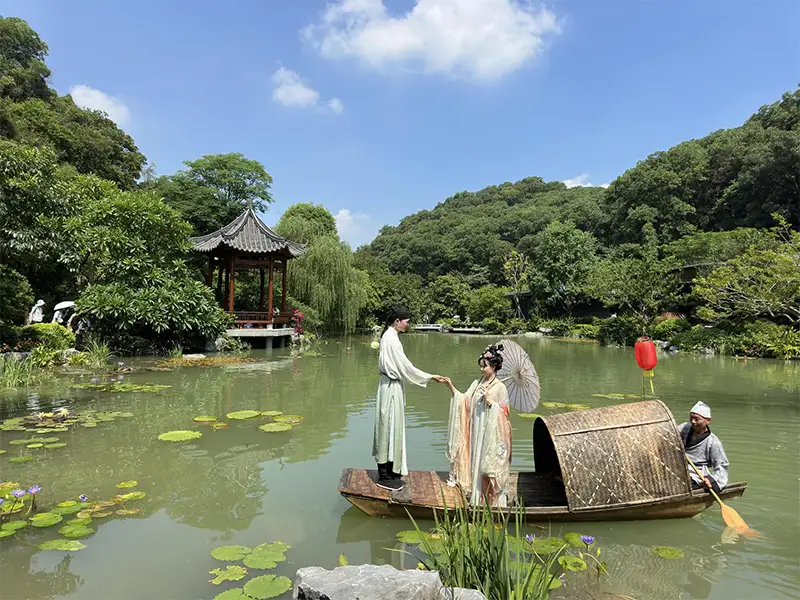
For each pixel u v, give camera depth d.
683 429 3.84
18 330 11.12
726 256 18.44
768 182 26.16
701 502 3.51
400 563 2.89
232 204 23.11
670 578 2.76
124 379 9.28
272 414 6.62
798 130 25.06
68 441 5.28
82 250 11.83
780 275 12.27
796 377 10.62
